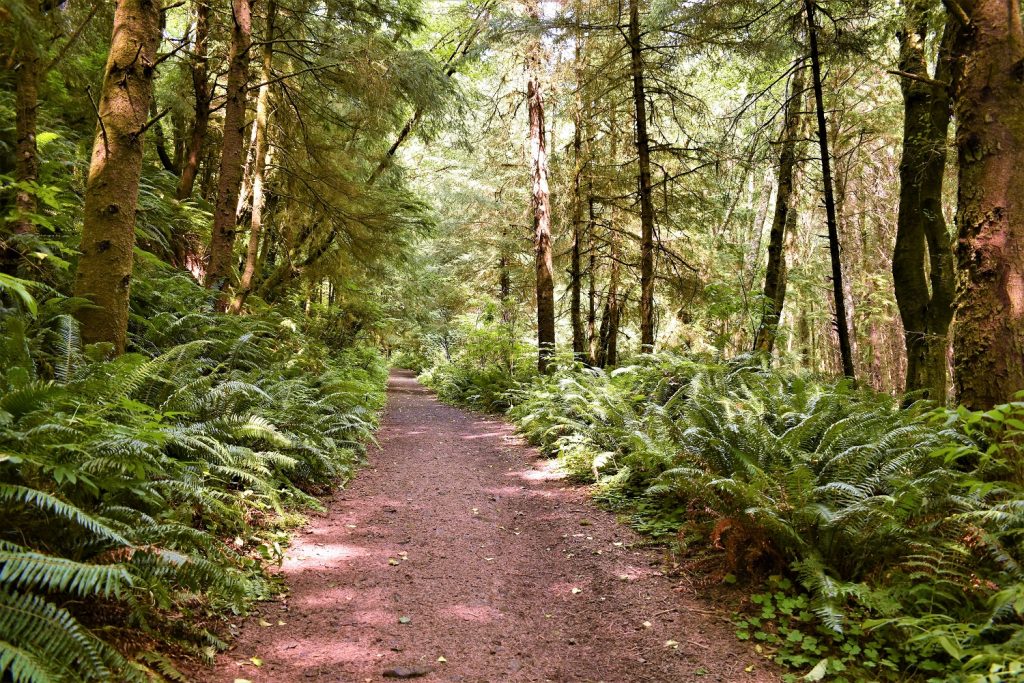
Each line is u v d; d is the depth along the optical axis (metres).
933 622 3.25
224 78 13.50
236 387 5.09
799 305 20.94
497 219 19.42
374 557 4.64
